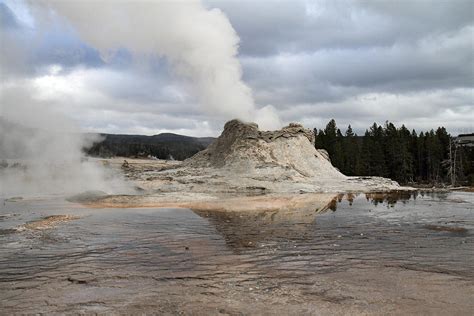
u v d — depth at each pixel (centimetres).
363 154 7731
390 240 1564
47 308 865
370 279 1062
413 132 9094
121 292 964
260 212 2334
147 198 2916
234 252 1362
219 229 1789
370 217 2175
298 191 3653
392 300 905
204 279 1064
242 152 4488
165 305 878
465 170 7681
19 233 1648
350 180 4538
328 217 2164
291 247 1438
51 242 1500
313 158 4866
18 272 1128
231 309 854
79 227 1806
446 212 2405
